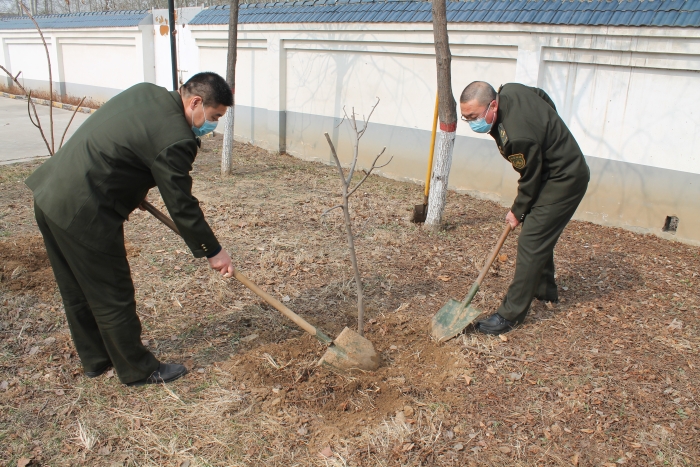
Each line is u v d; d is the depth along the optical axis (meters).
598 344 3.70
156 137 2.62
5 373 3.18
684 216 5.68
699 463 2.70
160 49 12.29
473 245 5.48
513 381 3.29
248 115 10.32
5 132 10.85
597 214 6.31
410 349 3.61
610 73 5.91
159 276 4.48
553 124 3.40
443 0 5.11
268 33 9.40
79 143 2.65
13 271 4.37
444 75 5.34
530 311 4.13
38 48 16.00
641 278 4.78
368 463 2.66
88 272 2.73
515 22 6.29
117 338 2.89
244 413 2.95
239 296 4.20
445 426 2.92
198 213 2.77
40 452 2.64
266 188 7.47
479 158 7.14
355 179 8.17
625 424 2.95
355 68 8.34
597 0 5.94
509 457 2.72
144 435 2.78
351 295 4.31
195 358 3.41
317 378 3.24
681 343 3.71
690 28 5.22
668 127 5.64
